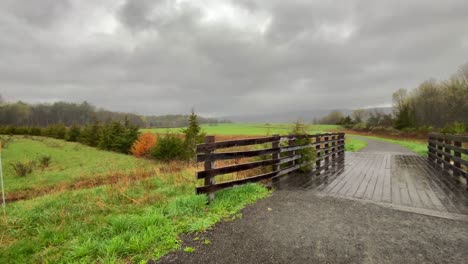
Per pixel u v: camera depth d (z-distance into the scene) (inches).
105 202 206.5
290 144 275.9
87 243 116.0
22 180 531.5
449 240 118.6
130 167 658.2
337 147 458.9
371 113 1941.4
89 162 798.5
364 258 104.3
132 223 137.5
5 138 1266.0
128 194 226.1
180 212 155.5
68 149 1152.2
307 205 171.8
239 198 183.2
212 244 117.6
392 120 1673.2
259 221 143.9
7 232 151.6
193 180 280.4
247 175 290.8
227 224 140.3
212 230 132.8
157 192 229.6
